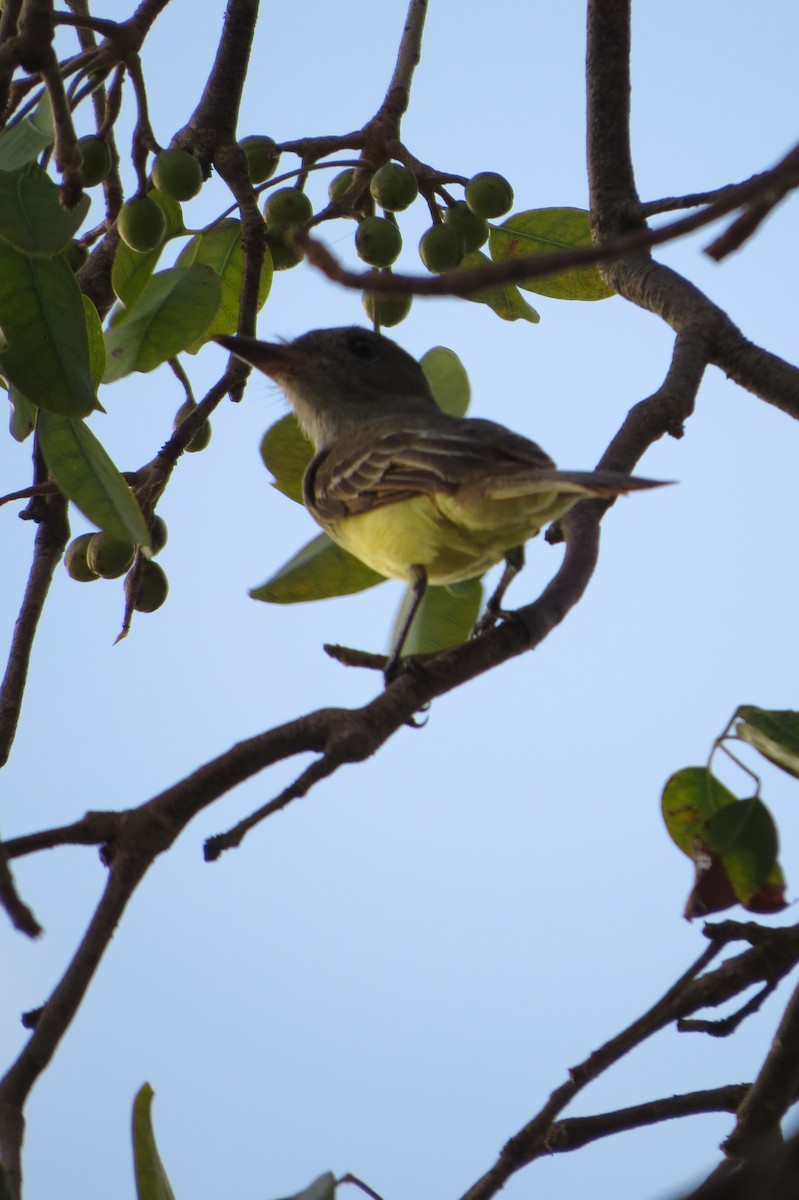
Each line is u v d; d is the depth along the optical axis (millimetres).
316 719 5910
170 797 5555
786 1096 7117
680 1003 7398
